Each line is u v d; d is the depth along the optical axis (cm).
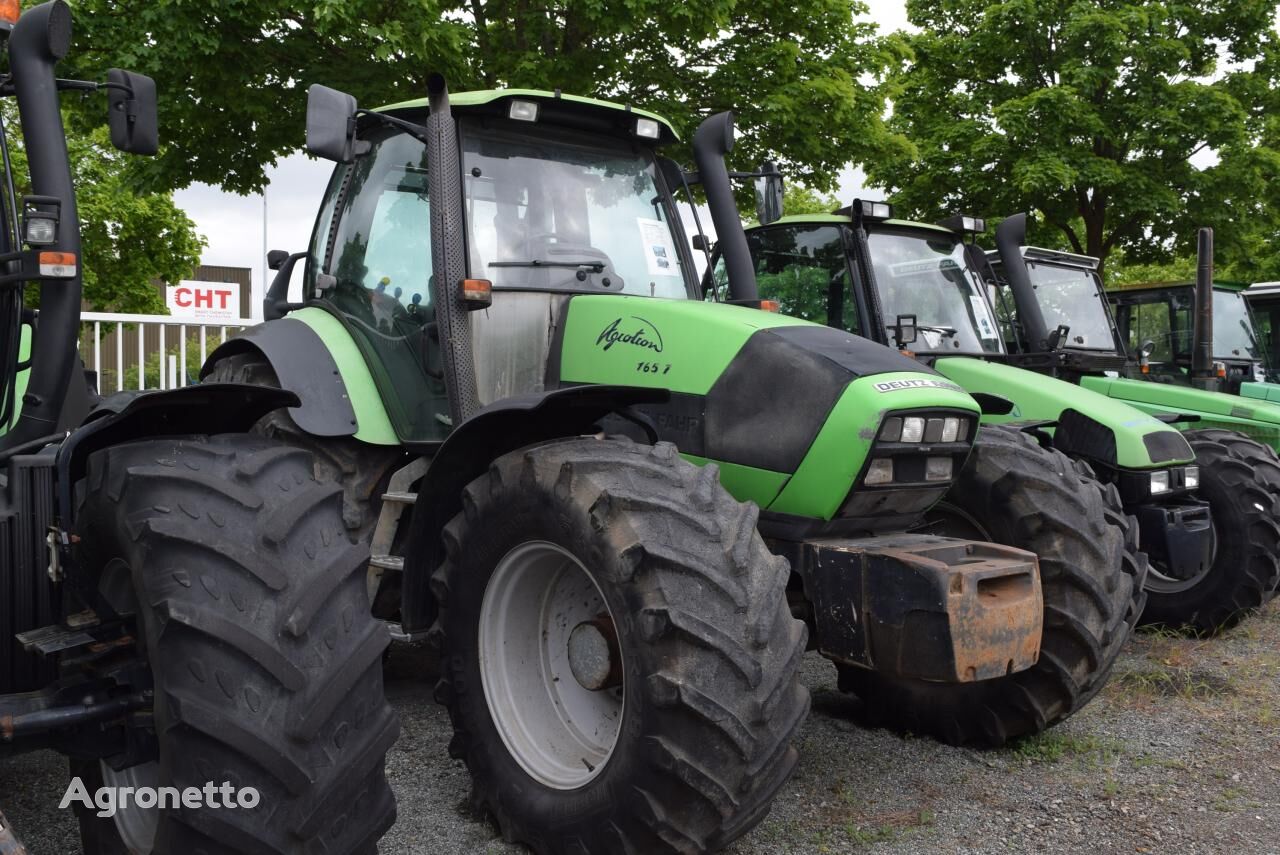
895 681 388
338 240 423
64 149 270
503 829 289
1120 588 366
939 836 304
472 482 299
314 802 192
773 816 314
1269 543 563
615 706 300
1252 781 352
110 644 213
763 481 319
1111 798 335
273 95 789
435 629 309
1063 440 537
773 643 251
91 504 219
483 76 831
